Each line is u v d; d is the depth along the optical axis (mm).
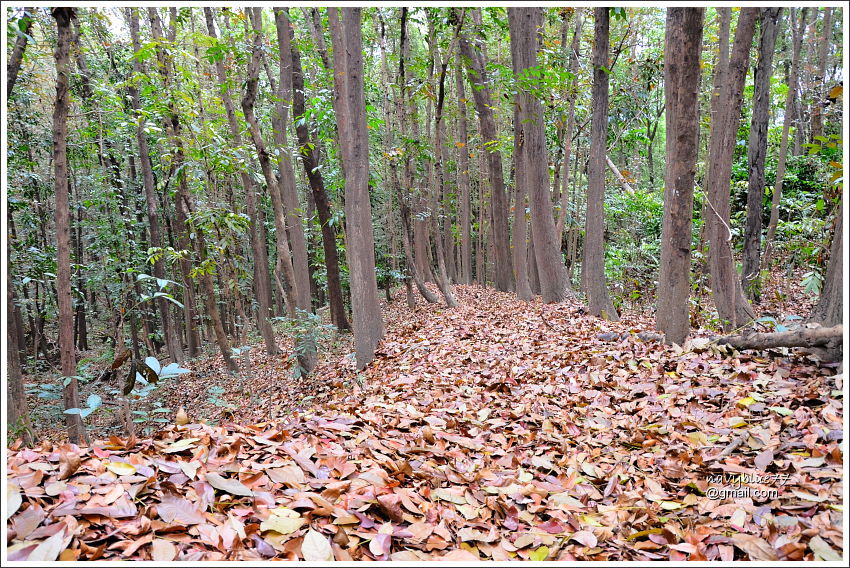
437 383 5137
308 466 2551
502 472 2912
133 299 13031
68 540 1735
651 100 17781
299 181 17203
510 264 15539
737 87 5816
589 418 3729
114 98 8164
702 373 4055
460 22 9758
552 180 16312
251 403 7242
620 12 7586
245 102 7145
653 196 16062
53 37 6078
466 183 18469
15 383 4145
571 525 2307
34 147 10852
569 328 7043
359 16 7027
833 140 4270
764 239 10930
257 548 1890
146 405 8234
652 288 10812
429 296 12859
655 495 2566
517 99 10719
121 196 13180
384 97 12039
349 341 10391
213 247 7328
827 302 3893
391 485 2488
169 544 1820
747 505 2322
